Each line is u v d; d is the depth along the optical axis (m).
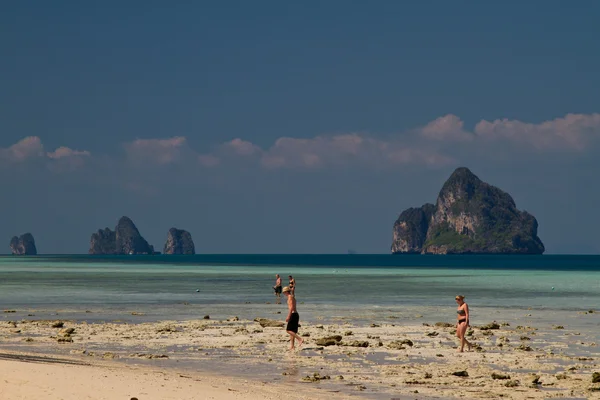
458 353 26.06
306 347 27.12
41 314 41.06
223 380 20.06
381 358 24.80
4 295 58.28
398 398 18.27
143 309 45.16
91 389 15.98
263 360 24.12
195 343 28.16
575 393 19.03
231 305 48.97
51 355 23.89
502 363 23.91
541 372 22.23
